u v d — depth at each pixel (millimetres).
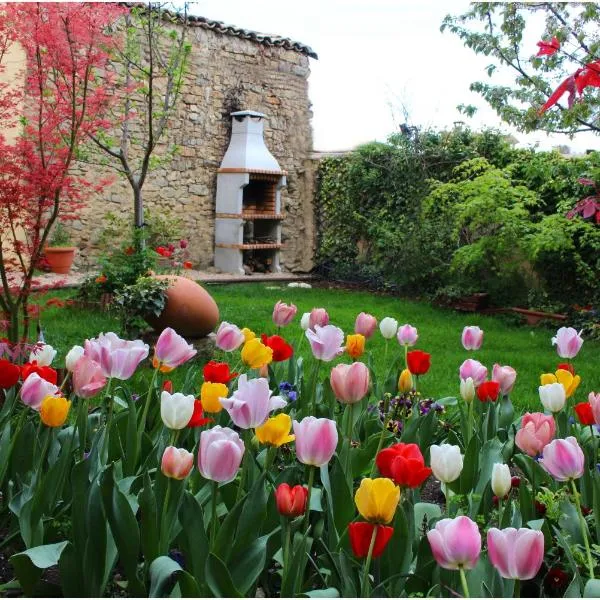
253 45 14758
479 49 7227
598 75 3188
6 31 5000
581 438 3129
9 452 2447
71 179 5035
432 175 13516
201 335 6980
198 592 1731
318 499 2270
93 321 7789
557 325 10023
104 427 2547
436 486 3076
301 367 3717
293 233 15727
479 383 2936
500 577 1818
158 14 9961
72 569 1901
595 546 2174
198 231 14156
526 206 11398
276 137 15328
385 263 13094
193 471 2426
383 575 1928
